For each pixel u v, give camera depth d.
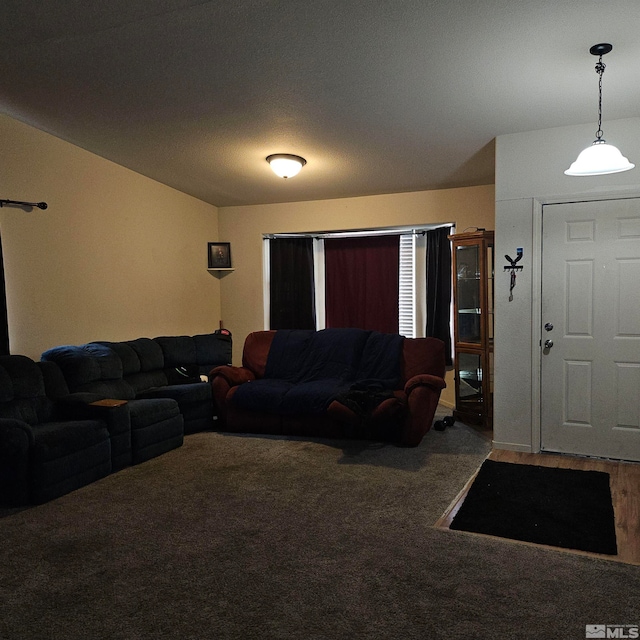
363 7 2.24
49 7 2.26
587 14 2.26
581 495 3.07
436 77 2.93
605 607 1.96
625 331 3.71
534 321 3.93
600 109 3.08
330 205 6.21
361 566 2.27
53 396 3.64
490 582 2.14
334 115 3.53
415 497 3.08
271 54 2.68
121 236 4.86
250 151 4.35
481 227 5.52
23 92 3.19
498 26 2.38
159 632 1.82
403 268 6.23
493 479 3.35
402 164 4.71
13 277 3.73
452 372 5.80
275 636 1.79
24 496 2.94
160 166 4.83
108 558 2.35
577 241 3.81
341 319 6.46
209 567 2.27
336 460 3.81
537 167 3.87
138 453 3.73
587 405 3.85
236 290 6.63
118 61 2.77
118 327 4.84
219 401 4.75
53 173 4.04
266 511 2.88
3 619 1.90
